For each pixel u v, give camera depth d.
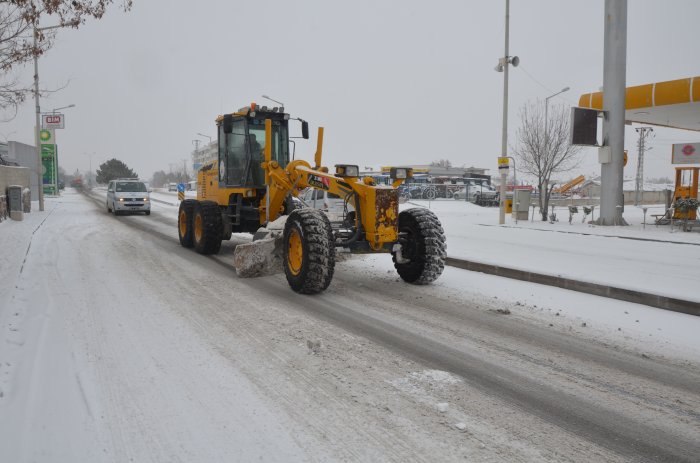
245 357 4.46
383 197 6.80
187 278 7.97
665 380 4.08
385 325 5.49
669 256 9.93
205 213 10.21
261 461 2.88
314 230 6.60
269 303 6.40
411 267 7.49
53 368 4.16
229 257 10.21
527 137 22.12
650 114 20.09
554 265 8.64
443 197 46.97
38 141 23.22
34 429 3.20
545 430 3.26
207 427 3.25
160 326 5.34
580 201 41.16
